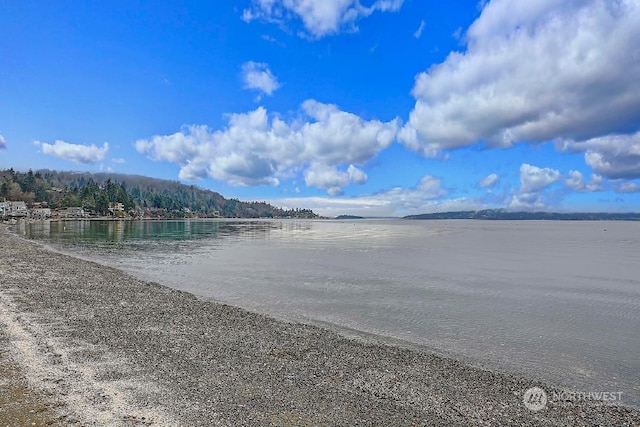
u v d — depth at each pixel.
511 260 45.47
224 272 32.97
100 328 14.62
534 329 17.34
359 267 37.44
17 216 158.00
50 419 7.79
